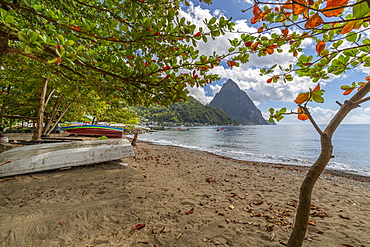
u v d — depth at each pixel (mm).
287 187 5816
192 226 3205
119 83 3078
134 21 2359
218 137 48562
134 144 15984
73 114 18078
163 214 3596
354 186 6820
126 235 2881
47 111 16266
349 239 2982
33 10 1780
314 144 31516
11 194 4016
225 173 7504
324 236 3068
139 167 7273
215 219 3471
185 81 2455
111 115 27312
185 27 1889
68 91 7969
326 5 891
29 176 5215
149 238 2818
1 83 10508
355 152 22547
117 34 1969
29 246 2543
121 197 4230
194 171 7492
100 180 5309
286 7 1102
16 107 15031
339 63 1723
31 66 4484
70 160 5996
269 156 17234
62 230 2918
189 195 4637
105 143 7152
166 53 2316
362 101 1018
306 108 1059
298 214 1166
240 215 3668
